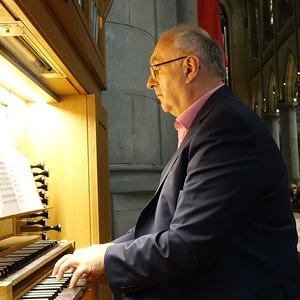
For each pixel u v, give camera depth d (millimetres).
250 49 28969
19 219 2205
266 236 1418
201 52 1617
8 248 1784
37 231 2238
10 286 1250
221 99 1521
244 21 30016
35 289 1502
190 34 1639
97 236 2488
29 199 1950
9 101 2260
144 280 1385
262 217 1426
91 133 2531
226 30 30500
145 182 4934
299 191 16188
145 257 1366
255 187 1361
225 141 1381
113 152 4777
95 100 2557
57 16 1676
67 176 2523
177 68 1624
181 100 1651
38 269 1690
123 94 4906
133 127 4941
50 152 2539
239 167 1352
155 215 1567
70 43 1979
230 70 30250
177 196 1501
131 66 5008
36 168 2510
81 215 2502
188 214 1346
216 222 1314
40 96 2383
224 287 1369
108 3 3070
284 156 22109
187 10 5879
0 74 1902
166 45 1655
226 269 1378
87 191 2510
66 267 1521
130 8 5039
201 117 1515
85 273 1485
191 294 1403
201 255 1315
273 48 23609
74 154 2529
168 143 5539
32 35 1496
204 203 1333
